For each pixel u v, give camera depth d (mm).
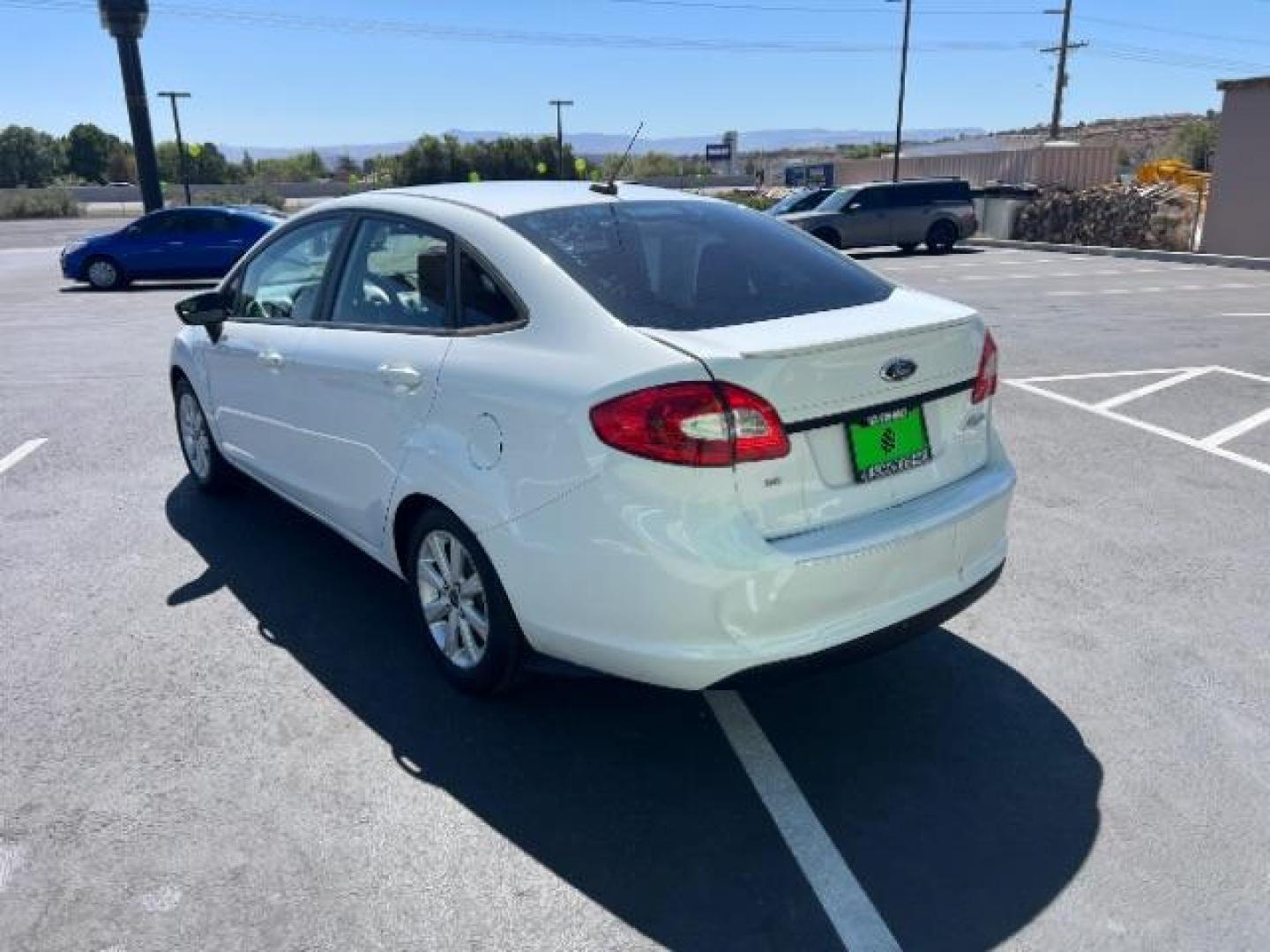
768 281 3322
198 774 3131
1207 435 6805
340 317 3969
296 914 2566
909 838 2855
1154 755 3223
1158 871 2715
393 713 3479
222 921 2543
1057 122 43188
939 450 3180
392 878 2699
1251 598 4309
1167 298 13914
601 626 2908
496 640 3301
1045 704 3520
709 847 2822
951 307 3299
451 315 3402
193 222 17750
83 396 8180
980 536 3217
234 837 2846
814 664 2842
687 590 2711
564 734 3365
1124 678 3682
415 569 3672
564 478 2875
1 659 3820
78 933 2498
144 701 3545
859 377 2885
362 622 4141
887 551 2885
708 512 2699
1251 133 19094
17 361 9875
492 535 3117
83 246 17516
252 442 4699
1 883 2664
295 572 4633
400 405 3480
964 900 2625
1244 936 2490
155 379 8867
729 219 3789
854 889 2668
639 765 3199
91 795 3023
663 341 2814
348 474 3891
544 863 2762
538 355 3029
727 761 3223
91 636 4016
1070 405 7676
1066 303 13523
